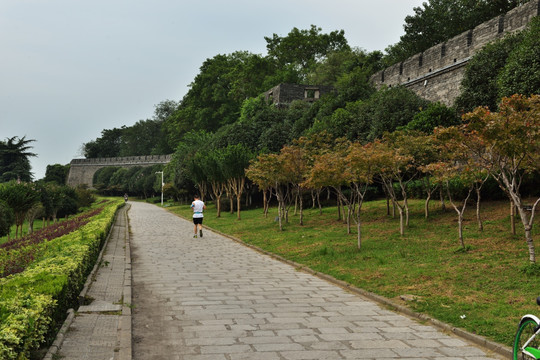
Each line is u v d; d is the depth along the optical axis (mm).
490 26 24281
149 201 79375
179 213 41562
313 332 6168
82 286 8555
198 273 11133
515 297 7535
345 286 9516
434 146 15242
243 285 9633
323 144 23469
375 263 11359
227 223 26312
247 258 13938
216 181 33281
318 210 26219
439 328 6488
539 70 15758
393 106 26641
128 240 18875
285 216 24672
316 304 7930
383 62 48375
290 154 21047
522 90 16219
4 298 4980
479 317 6656
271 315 7090
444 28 41344
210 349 5430
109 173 99500
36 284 6078
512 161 9664
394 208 18844
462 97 22047
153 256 14281
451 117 20906
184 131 74250
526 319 4535
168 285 9562
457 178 18609
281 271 11570
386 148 15633
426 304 7508
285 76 55469
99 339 5520
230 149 30531
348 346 5586
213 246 17109
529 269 8758
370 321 6828
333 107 34312
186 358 5109
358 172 14023
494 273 9133
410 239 14102
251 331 6195
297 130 36469
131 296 8344
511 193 9438
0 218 20938
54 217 39312
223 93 63500
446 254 11492
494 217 15250
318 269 11359
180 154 51031
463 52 26359
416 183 22812
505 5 35938
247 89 58250
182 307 7602
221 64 67062
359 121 28703
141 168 90312
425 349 5523
